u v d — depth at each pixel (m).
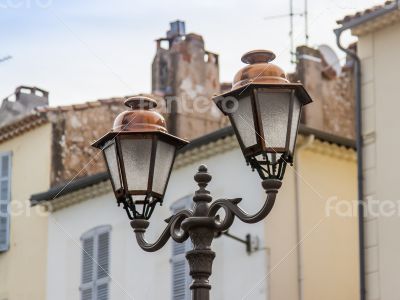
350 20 20.20
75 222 24.41
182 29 27.45
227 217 10.41
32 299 24.94
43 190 25.55
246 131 10.20
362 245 19.33
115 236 23.45
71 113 26.06
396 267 18.80
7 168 26.45
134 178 10.81
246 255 20.50
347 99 25.77
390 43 19.88
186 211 10.70
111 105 26.42
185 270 21.75
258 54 10.48
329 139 21.55
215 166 21.53
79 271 24.05
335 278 21.14
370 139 19.77
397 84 19.61
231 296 20.58
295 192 21.05
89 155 26.08
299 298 20.45
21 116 27.44
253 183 20.75
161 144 10.92
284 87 10.20
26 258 25.36
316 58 25.25
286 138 10.16
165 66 27.09
